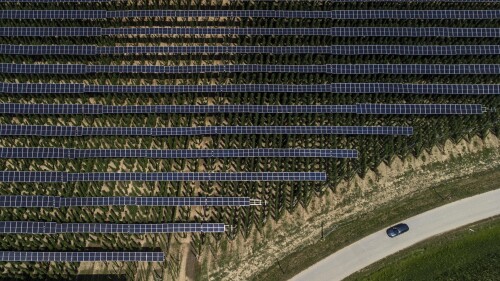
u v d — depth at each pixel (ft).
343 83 172.45
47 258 147.33
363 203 158.61
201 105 170.09
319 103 175.32
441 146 167.63
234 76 176.96
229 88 172.24
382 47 178.29
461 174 162.40
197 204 154.92
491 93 170.09
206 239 153.89
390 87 171.32
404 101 174.70
